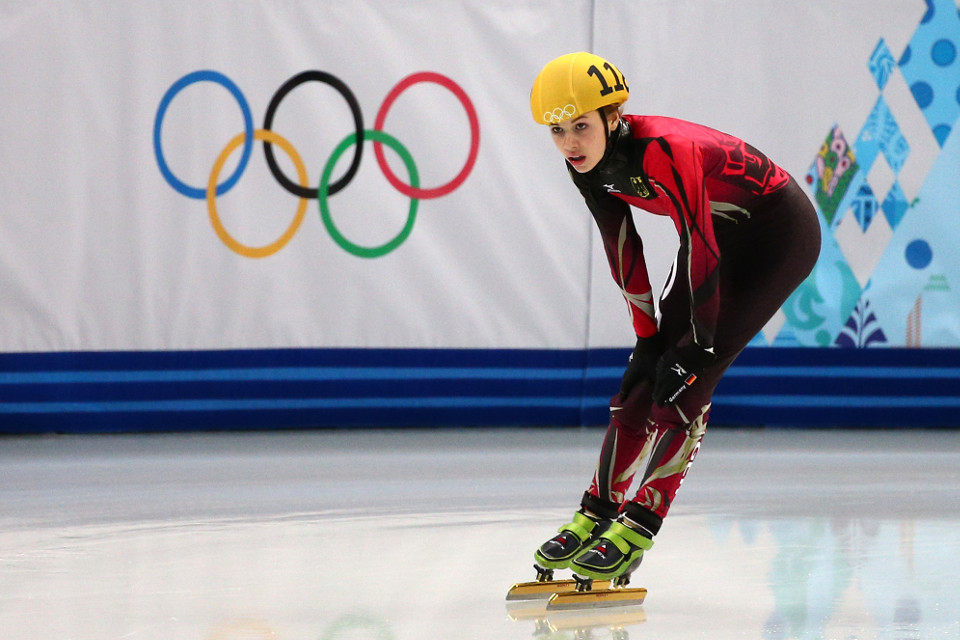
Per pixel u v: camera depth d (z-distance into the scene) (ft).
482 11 58.39
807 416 60.54
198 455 50.75
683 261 26.43
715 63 59.26
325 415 58.90
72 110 55.93
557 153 59.26
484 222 59.16
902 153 59.72
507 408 60.08
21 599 25.61
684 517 36.60
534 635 22.71
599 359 60.29
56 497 39.91
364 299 58.65
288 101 57.31
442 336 59.41
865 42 59.41
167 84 56.49
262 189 57.52
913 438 57.67
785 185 26.61
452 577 28.07
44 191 55.93
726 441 56.03
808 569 29.14
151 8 56.18
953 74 59.62
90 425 57.31
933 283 60.23
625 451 27.14
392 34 57.82
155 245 57.00
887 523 35.55
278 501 39.22
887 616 24.32
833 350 60.39
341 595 26.07
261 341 58.08
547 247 59.62
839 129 59.57
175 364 57.67
